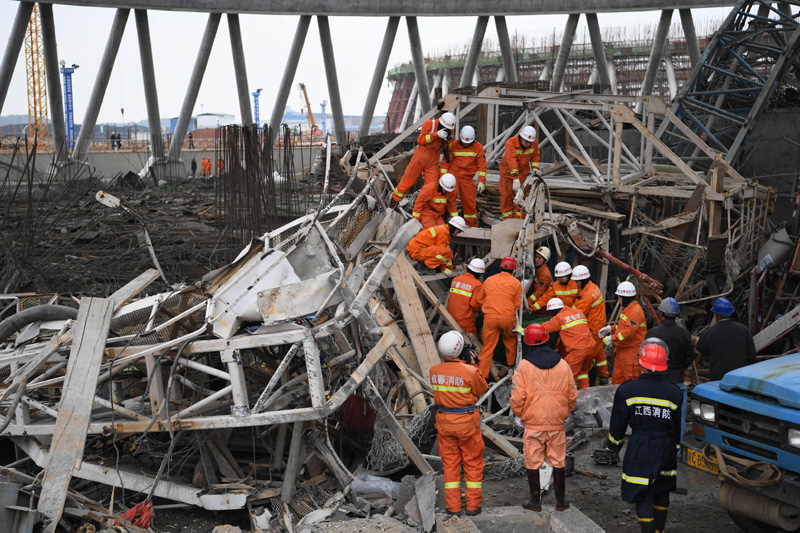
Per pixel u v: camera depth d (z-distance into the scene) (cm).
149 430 634
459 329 959
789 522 545
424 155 1171
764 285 1107
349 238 850
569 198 1343
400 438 682
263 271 677
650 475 568
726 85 2148
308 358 618
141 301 698
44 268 1233
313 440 698
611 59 5472
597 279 1173
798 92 2034
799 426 505
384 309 910
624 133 1956
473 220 1238
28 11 3572
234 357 627
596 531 590
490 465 761
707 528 630
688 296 1209
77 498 623
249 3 3797
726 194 1230
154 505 669
